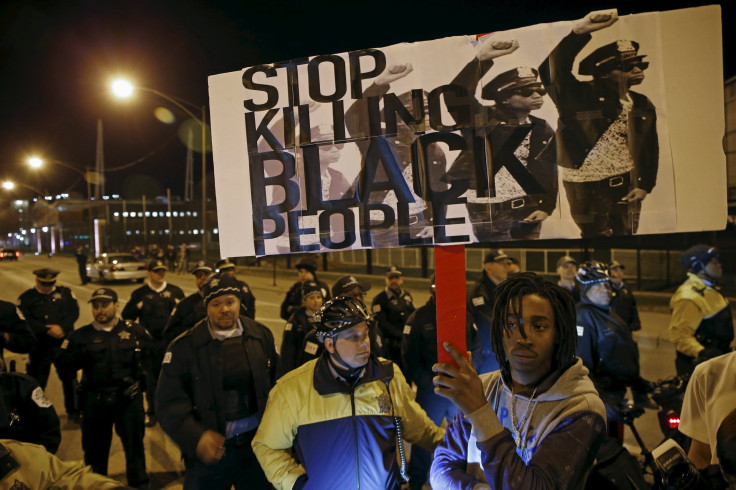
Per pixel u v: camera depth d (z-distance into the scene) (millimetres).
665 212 1536
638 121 1544
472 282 17484
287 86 1825
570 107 1581
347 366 2373
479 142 1647
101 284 26359
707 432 1656
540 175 1604
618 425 3605
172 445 5586
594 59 1563
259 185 1856
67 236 83500
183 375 3182
